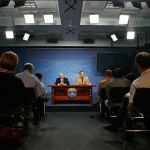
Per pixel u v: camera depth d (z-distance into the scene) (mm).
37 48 10078
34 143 3717
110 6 6379
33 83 4457
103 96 5730
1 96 2688
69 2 5176
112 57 9930
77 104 7797
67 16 6141
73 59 10125
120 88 4328
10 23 7117
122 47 10164
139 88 2783
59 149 3406
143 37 9914
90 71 10148
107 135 4230
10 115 2641
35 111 5000
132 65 10047
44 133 4398
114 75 4547
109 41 10094
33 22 6797
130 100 2916
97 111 7531
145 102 2807
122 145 3590
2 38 10000
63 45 10008
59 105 7605
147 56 2965
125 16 6746
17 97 2725
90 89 7820
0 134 3492
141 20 7383
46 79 10039
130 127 3605
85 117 6359
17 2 5469
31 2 5973
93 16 6629
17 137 3479
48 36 9906
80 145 3611
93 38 10008
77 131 4582
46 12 6645
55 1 5848
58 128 4871
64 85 7781
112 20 7273
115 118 4480
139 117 2881
